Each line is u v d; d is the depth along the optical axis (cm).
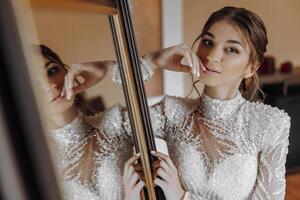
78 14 56
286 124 89
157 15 84
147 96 84
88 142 78
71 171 74
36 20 43
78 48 63
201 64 86
